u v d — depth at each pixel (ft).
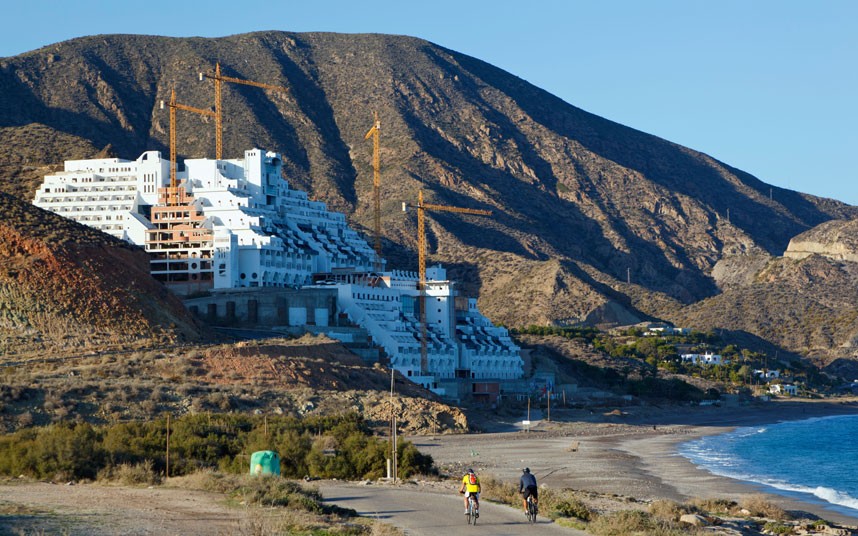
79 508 423.23
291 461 649.20
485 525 436.35
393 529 403.95
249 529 374.84
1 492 479.00
